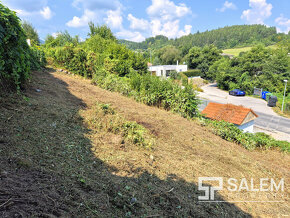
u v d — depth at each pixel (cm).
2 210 152
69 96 599
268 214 351
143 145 423
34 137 291
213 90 3734
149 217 225
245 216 318
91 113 481
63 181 221
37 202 174
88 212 192
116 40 2545
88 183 237
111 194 236
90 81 1124
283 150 918
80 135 361
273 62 3266
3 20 372
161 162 382
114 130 429
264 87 3189
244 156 619
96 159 307
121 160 329
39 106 410
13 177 195
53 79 793
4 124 294
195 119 952
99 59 1309
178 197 286
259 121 1897
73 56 1181
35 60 894
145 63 1908
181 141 548
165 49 6744
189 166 411
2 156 224
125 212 217
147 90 985
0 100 361
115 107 648
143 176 309
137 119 605
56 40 2292
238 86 3425
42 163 239
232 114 1276
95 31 2445
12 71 420
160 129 582
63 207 183
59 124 367
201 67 5269
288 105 2175
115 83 1041
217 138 757
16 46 425
